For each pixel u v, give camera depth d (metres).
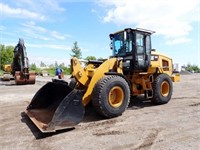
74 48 40.44
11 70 20.17
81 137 4.61
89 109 6.86
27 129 5.19
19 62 17.47
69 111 4.97
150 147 4.02
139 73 7.45
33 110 6.28
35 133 4.91
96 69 6.05
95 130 5.03
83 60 6.25
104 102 5.76
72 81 6.75
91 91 5.85
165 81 7.89
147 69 7.70
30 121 5.84
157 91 7.59
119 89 6.09
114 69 6.54
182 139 4.38
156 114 6.39
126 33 7.32
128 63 7.37
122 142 4.29
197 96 9.57
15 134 4.87
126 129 5.06
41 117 5.58
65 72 39.56
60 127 4.81
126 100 6.24
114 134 4.75
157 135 4.62
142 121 5.68
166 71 8.56
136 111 6.78
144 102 8.21
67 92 5.86
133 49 7.19
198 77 24.72
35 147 4.15
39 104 6.40
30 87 14.27
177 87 13.16
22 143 4.36
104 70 6.18
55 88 6.35
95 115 6.28
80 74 5.91
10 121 5.89
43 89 6.43
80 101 5.14
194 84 15.05
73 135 4.73
